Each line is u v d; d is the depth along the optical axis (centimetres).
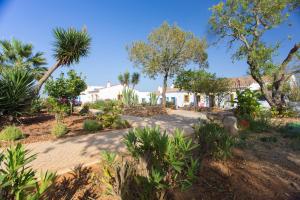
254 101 1105
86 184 355
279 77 1644
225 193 377
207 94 2677
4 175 212
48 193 305
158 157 316
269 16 1680
